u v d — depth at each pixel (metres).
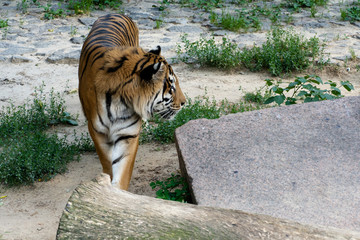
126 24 10.22
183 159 7.20
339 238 4.38
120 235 4.23
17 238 6.78
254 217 4.65
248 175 6.74
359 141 7.33
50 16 19.88
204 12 20.95
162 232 4.29
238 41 16.91
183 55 15.56
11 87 13.19
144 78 6.86
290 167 6.85
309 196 6.26
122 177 7.14
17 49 16.11
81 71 7.84
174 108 7.81
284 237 4.34
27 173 8.45
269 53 14.38
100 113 7.00
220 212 4.70
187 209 4.72
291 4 21.70
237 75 14.27
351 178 6.55
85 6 20.98
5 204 7.84
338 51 15.66
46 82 13.59
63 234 4.29
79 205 4.54
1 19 19.56
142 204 4.67
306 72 14.16
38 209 7.68
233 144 7.43
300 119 7.96
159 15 20.61
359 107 8.14
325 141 7.39
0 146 9.77
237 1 22.67
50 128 10.84
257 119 8.01
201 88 13.12
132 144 7.27
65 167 8.93
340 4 22.20
